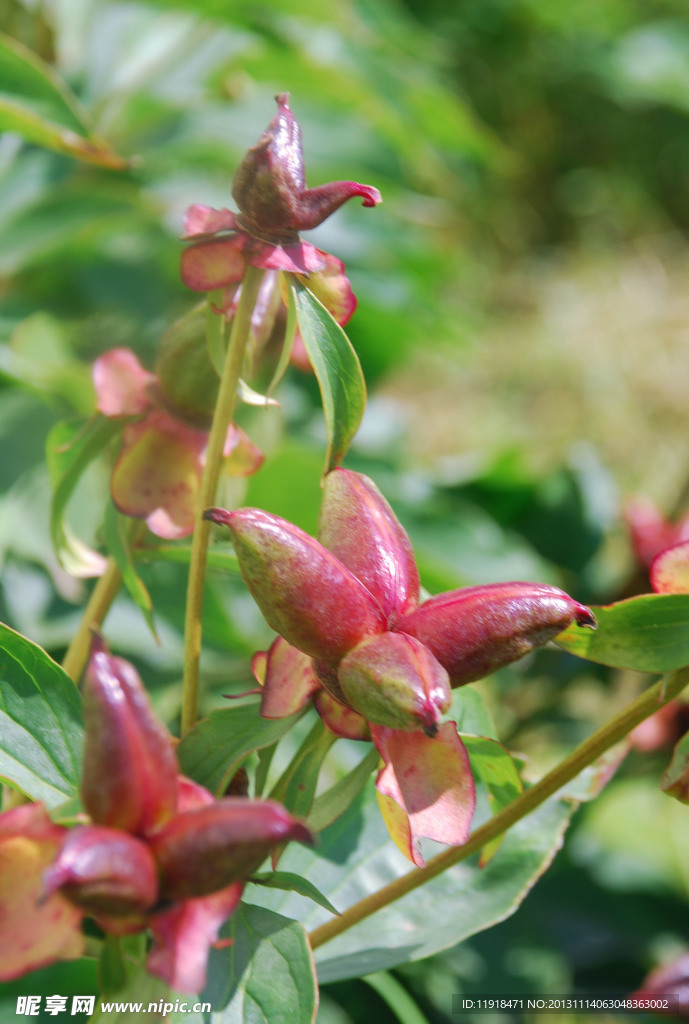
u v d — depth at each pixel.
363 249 1.10
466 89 3.40
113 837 0.39
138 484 0.49
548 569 0.89
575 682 0.84
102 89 1.01
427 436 2.22
